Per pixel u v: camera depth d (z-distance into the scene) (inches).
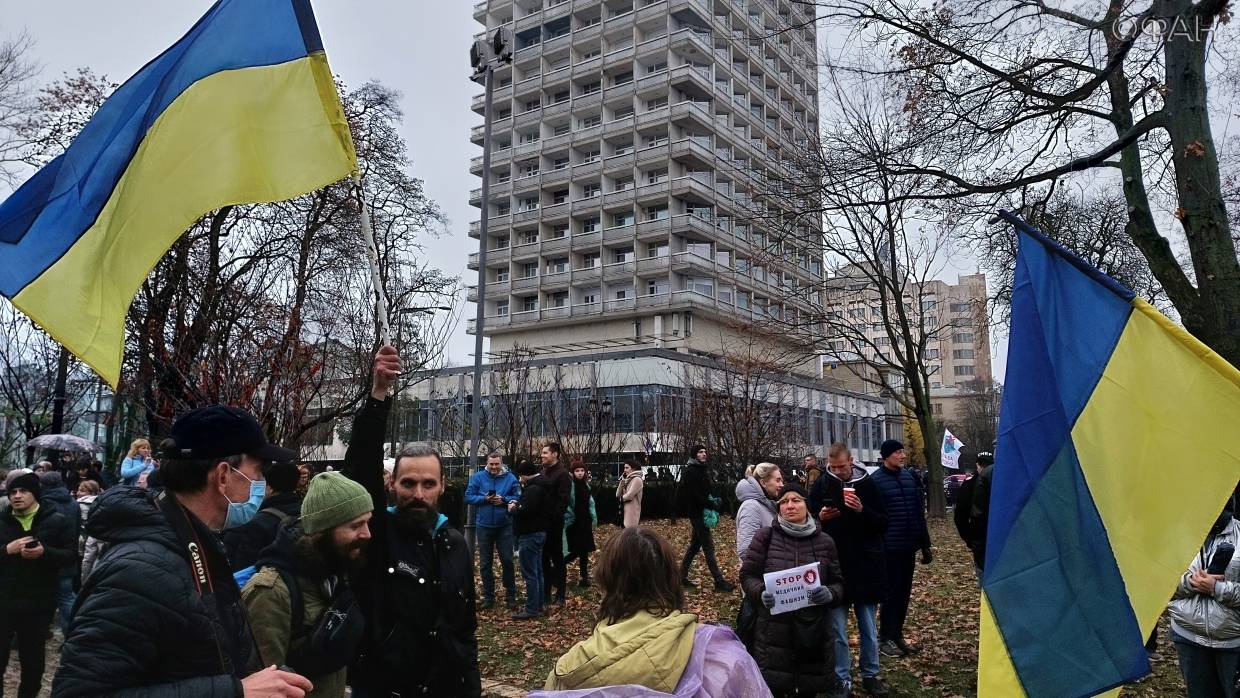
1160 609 121.6
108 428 733.9
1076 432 131.1
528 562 353.4
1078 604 122.6
